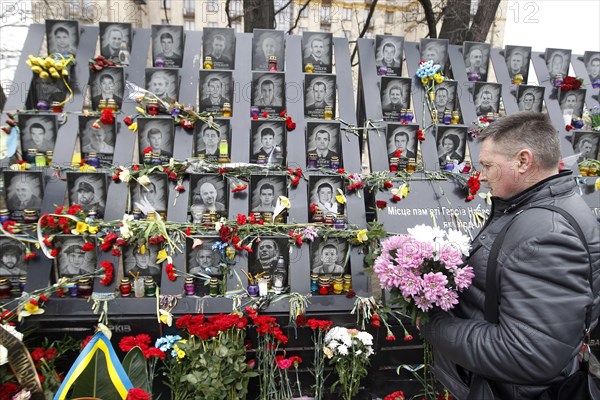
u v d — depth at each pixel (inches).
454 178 113.7
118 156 108.1
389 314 97.1
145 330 92.0
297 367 93.7
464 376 61.8
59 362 91.0
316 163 114.2
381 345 98.6
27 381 70.1
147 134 109.5
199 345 84.5
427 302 57.4
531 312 45.8
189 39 127.3
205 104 117.8
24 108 110.3
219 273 98.2
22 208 100.2
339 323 96.2
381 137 119.0
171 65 123.3
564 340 44.8
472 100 128.9
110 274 93.0
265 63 125.6
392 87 123.8
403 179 111.7
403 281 58.1
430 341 60.0
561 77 136.4
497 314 52.5
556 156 53.3
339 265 102.2
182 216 103.3
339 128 115.6
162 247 97.7
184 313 92.4
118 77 115.3
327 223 105.0
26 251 95.0
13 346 70.1
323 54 128.0
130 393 68.2
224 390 81.7
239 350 86.0
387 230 105.1
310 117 121.0
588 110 136.3
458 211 109.3
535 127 53.1
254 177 106.0
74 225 96.6
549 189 52.8
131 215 99.6
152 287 94.7
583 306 45.1
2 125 106.7
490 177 56.8
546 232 47.6
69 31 119.9
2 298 92.0
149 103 111.4
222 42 123.5
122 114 113.7
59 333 91.0
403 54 131.9
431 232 62.4
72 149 107.9
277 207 103.1
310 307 95.9
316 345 91.8
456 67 133.0
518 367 46.1
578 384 50.5
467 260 60.5
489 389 53.4
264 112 119.5
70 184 101.0
